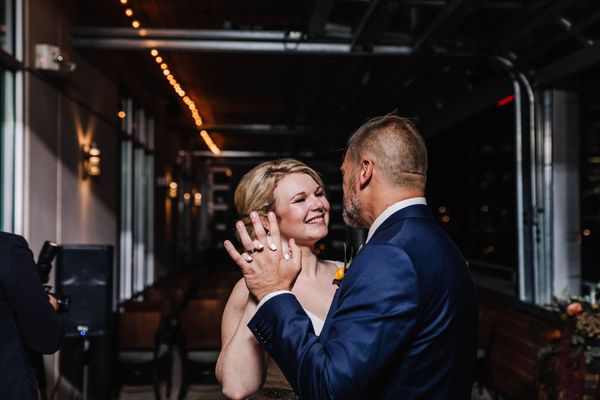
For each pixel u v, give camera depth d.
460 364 1.22
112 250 4.48
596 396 3.43
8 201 4.26
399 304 1.13
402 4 4.45
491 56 5.43
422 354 1.16
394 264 1.16
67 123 5.30
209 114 12.12
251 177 1.62
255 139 15.14
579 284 5.30
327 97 9.44
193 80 9.23
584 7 4.23
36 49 4.49
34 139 4.46
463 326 1.23
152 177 10.37
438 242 1.24
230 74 8.81
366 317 1.12
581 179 5.26
